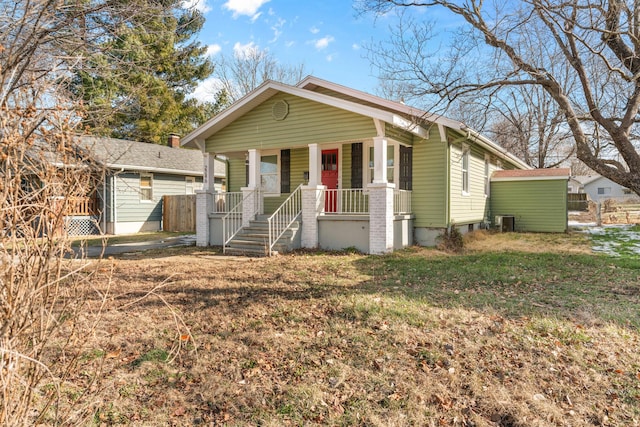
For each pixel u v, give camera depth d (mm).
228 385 3254
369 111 9461
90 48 6129
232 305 5262
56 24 5422
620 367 3455
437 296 5543
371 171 11984
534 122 22312
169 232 18156
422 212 11305
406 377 3352
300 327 4426
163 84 19766
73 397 2965
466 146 12938
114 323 4543
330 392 3166
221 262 8953
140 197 18047
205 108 28297
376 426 2756
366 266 8055
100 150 7785
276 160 13781
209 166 12703
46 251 1958
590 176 46312
